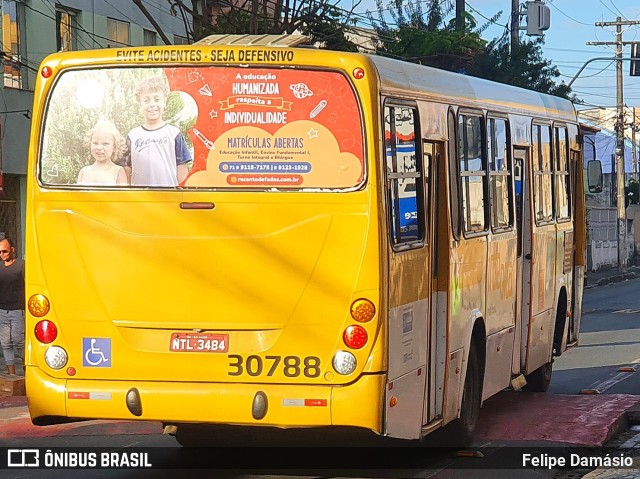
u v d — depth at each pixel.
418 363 8.95
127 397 8.23
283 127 8.16
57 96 8.46
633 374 16.75
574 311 15.61
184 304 8.22
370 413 8.00
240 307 8.15
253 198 8.16
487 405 13.28
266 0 24.84
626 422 12.70
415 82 9.07
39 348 8.41
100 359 8.32
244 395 8.09
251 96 8.21
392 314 8.25
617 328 24.81
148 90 8.34
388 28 37.56
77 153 8.41
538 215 13.17
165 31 30.25
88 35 26.84
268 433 11.36
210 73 8.26
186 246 8.23
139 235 8.30
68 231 8.39
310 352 8.08
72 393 8.32
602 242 55.84
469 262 10.30
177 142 8.29
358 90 8.08
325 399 8.00
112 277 8.32
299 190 8.12
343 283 8.05
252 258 8.15
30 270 8.45
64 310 8.38
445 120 9.67
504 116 11.69
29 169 8.49
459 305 9.98
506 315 11.85
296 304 8.09
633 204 66.69
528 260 12.75
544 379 14.28
